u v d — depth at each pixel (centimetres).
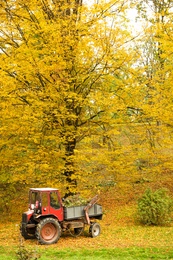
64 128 1357
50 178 1390
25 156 1458
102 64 1397
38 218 1220
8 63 1307
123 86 1416
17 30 1455
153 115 1419
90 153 1407
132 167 1502
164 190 1591
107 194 2009
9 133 1380
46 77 1361
